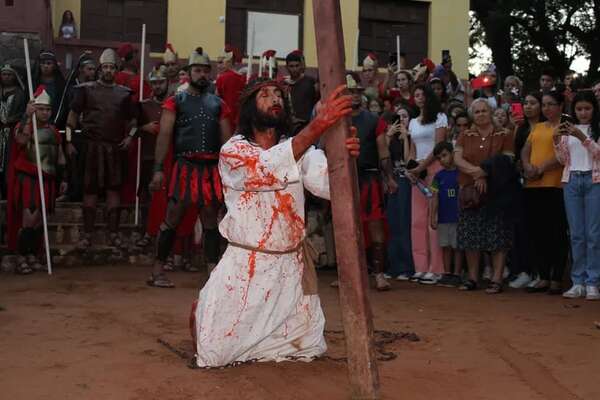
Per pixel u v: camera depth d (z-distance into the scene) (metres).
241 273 4.29
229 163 4.25
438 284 8.20
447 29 17.58
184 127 7.25
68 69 13.74
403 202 8.61
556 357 4.72
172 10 16.05
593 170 7.07
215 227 7.42
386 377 4.18
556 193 7.47
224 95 9.32
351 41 16.83
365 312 3.39
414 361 4.60
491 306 6.71
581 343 5.14
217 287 4.30
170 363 4.43
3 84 9.40
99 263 9.20
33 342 4.97
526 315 6.24
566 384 4.12
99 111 8.99
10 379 4.07
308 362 4.41
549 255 7.52
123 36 16.00
